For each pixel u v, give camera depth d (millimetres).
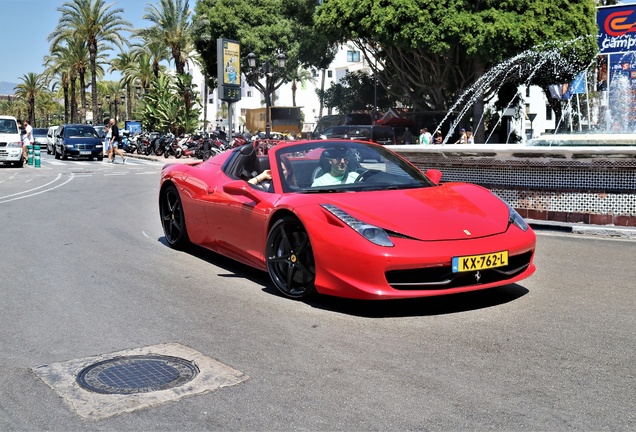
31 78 74250
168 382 3334
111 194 13859
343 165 5422
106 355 3770
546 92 37156
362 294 4262
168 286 5402
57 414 2986
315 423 2826
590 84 32812
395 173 5488
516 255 4516
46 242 7633
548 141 9953
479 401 3020
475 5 27797
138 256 6723
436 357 3605
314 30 34031
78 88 77938
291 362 3578
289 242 4902
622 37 18484
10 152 23609
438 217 4539
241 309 4672
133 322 4410
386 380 3289
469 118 32438
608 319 4289
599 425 2760
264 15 45812
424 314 4441
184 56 44219
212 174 6312
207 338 4035
